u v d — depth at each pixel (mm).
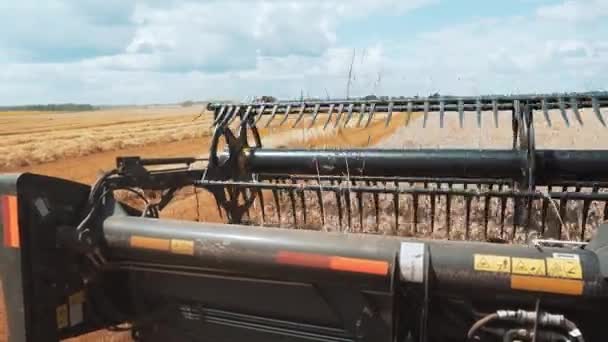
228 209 5457
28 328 2801
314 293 2818
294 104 5445
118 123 69062
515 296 2279
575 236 5188
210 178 5203
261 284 2947
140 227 2928
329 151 5652
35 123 74000
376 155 5434
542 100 4594
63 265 2984
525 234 4711
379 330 2637
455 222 6176
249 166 5875
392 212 6594
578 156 4762
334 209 6715
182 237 2795
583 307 2217
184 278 3189
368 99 5129
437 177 5207
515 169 4773
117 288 3330
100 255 2988
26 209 2795
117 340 4445
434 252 2369
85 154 26859
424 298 2355
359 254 2428
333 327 2805
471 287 2299
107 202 3180
